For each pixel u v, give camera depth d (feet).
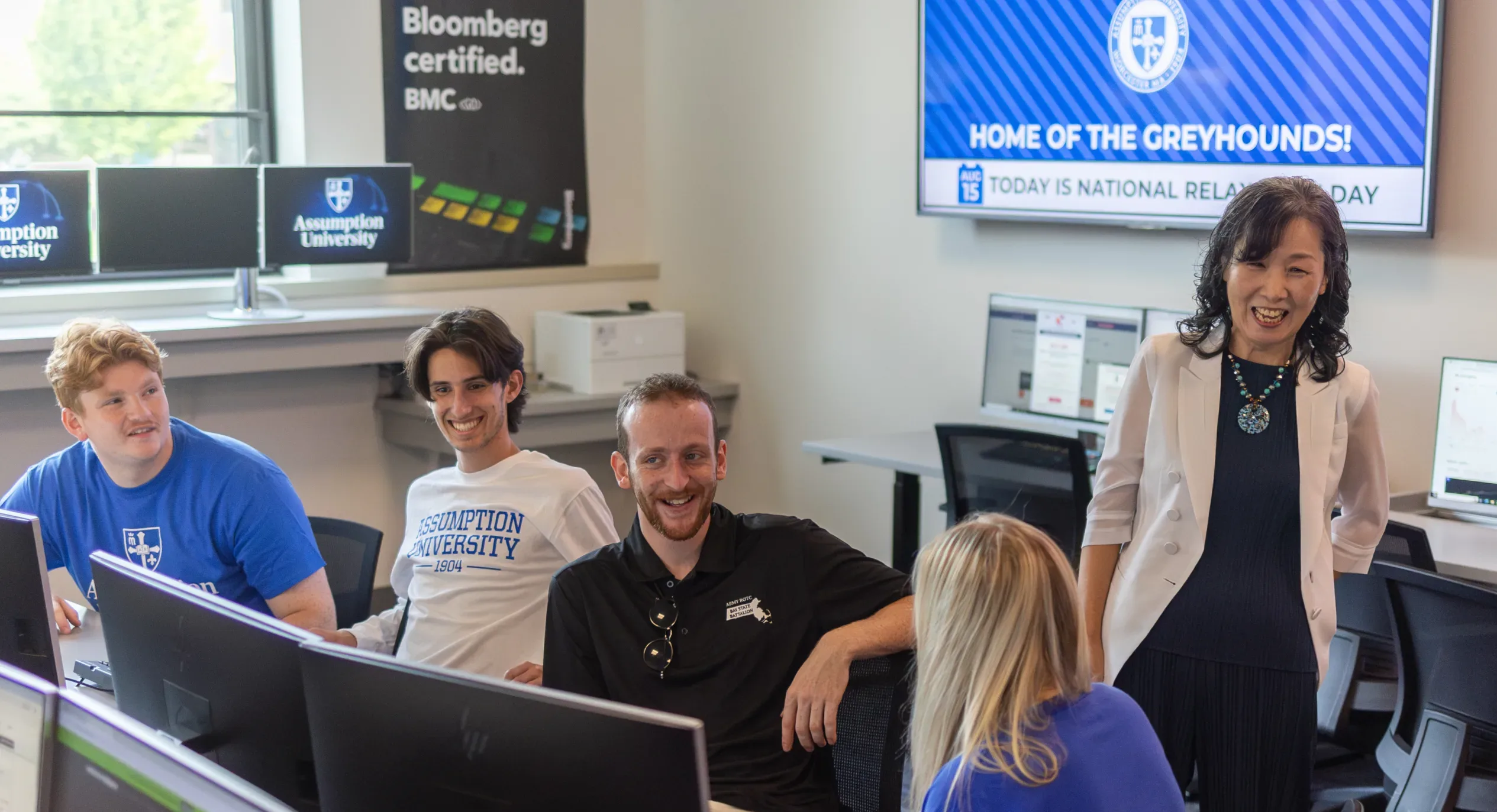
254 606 8.34
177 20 16.34
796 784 6.20
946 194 15.07
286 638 5.00
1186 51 12.75
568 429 16.96
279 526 8.09
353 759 4.46
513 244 18.16
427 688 4.24
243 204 15.03
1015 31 14.16
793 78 17.02
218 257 14.98
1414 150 11.33
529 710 4.05
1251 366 7.13
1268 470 6.98
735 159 17.97
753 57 17.51
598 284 18.88
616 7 18.74
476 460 8.23
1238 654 6.97
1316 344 7.04
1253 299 6.89
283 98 16.76
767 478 18.17
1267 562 6.99
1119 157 13.41
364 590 9.55
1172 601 7.12
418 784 4.31
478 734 4.14
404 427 16.70
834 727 5.95
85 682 7.88
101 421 7.72
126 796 4.16
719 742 6.25
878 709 6.11
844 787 6.19
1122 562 7.47
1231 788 7.07
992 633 4.74
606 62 18.74
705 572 6.41
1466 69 11.15
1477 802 7.84
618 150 19.01
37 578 6.49
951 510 12.87
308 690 4.57
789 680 6.35
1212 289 7.21
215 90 16.65
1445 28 11.11
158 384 7.91
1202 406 7.16
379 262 15.97
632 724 3.89
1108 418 13.39
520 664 7.63
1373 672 9.62
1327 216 6.84
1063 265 14.29
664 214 19.15
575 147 18.56
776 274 17.63
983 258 15.08
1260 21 12.20
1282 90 12.11
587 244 18.83
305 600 8.13
